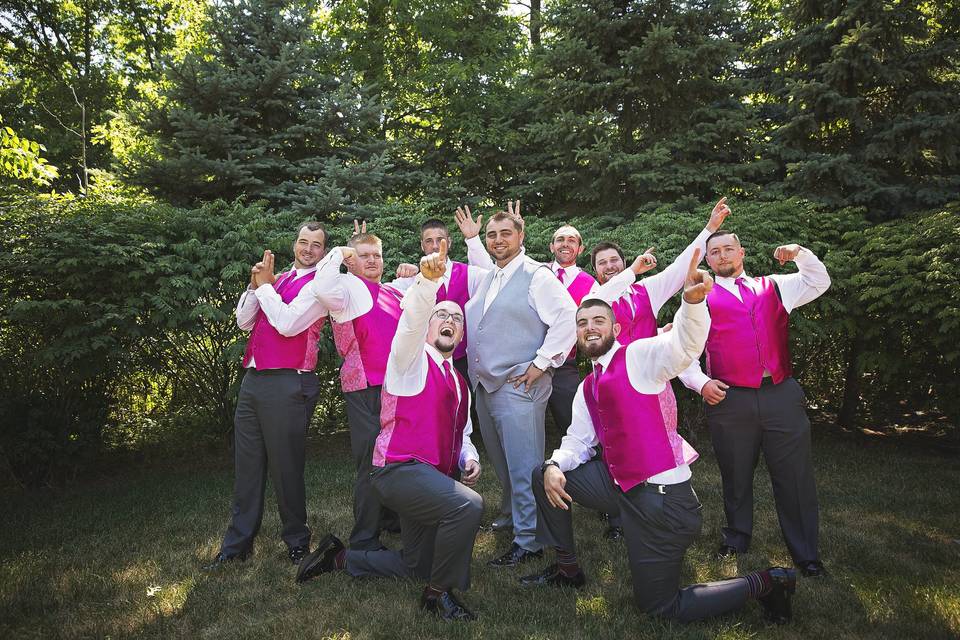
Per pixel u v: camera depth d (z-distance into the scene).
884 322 5.89
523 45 10.61
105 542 3.82
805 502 3.25
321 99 7.54
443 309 3.02
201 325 5.44
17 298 5.11
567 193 8.08
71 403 5.52
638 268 3.59
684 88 7.57
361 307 3.41
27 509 4.57
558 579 3.11
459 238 6.12
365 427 3.36
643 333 3.61
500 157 8.62
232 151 6.97
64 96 13.39
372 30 10.45
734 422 3.37
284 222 5.94
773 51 7.95
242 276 5.37
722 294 3.43
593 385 2.86
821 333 5.69
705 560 3.42
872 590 2.98
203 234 5.56
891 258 5.58
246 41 7.75
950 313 5.09
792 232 6.09
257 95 7.33
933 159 7.31
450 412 2.95
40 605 2.95
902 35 7.31
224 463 6.14
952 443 6.59
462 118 8.88
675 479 2.61
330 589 3.06
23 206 5.21
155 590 3.10
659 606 2.69
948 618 2.71
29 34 14.23
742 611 2.79
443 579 2.79
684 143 7.31
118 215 5.28
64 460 5.35
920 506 4.30
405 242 5.91
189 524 4.14
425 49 10.43
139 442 6.69
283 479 3.42
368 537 3.40
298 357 3.42
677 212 6.49
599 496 2.88
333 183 6.67
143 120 7.11
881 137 7.02
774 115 8.17
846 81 7.44
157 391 6.77
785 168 7.57
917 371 6.34
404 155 8.93
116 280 4.91
